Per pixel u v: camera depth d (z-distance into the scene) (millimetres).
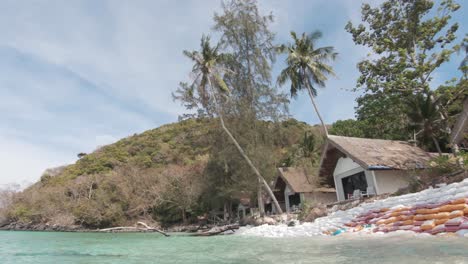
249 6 23672
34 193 57688
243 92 24125
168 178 42656
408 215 8641
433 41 24516
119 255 10109
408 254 5164
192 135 26344
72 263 8727
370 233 8984
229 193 28594
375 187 16531
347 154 17734
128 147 70938
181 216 40469
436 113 21344
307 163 25750
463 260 4328
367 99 26266
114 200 45281
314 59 26844
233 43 23750
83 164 68500
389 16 25859
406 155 18062
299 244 8984
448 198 8016
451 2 23484
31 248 14883
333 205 16109
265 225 18359
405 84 22953
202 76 24188
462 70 21109
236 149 23688
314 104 25344
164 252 10047
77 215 44406
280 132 24641
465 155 12047
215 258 7578
